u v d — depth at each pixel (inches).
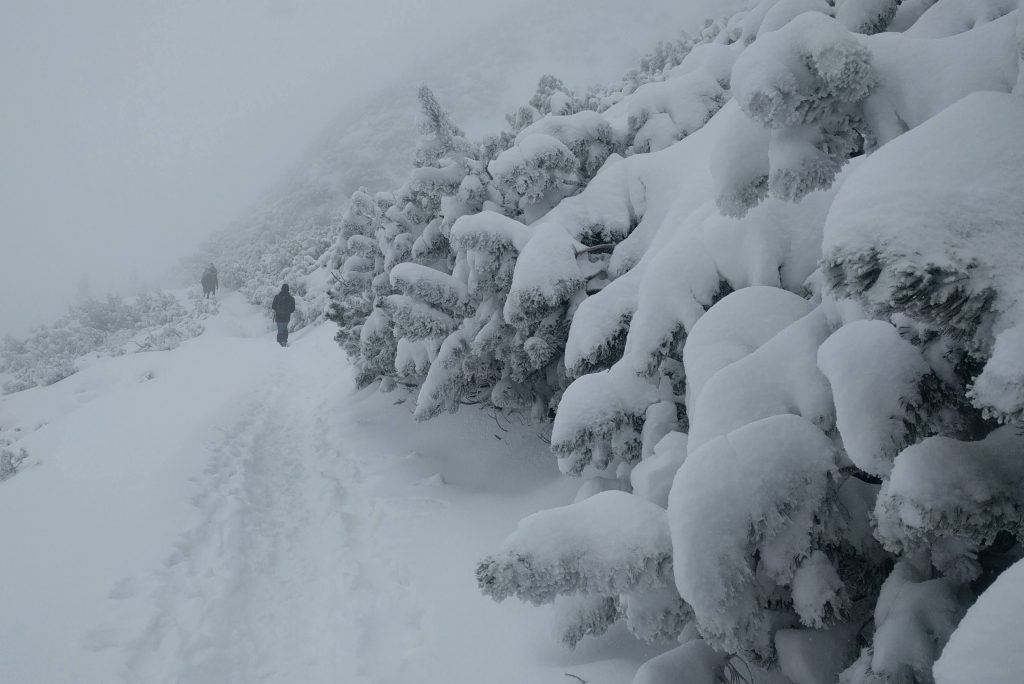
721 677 81.6
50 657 129.8
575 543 75.2
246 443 288.2
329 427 304.5
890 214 48.3
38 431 383.6
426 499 199.5
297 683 123.5
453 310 210.2
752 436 70.3
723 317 100.6
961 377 64.5
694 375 96.6
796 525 68.6
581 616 96.7
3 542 192.4
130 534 183.6
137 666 127.8
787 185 78.0
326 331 661.3
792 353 81.4
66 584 158.7
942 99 72.1
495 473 210.5
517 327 177.9
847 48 70.8
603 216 191.9
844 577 76.3
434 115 234.7
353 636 134.8
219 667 129.4
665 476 95.3
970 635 39.0
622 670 106.0
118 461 258.7
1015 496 55.2
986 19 107.5
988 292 44.6
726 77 227.3
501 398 218.2
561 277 163.8
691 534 66.2
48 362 800.3
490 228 183.6
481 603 137.8
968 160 49.1
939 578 65.3
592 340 140.4
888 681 60.4
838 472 68.8
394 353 289.4
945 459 56.1
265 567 172.7
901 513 56.6
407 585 153.1
